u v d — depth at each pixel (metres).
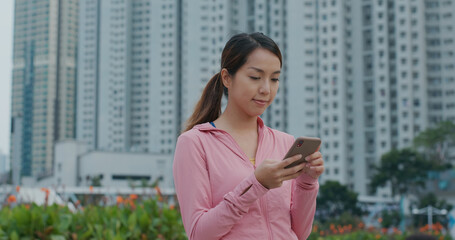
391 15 83.69
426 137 63.38
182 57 99.56
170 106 102.25
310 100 83.75
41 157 141.38
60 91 146.00
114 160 86.38
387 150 78.00
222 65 2.08
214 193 1.95
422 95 79.00
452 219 14.50
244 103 2.00
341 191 53.00
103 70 109.44
